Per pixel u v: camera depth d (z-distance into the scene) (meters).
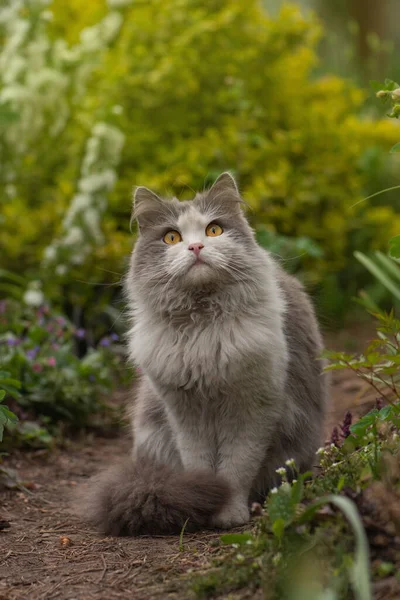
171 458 4.27
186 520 3.66
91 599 2.96
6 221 7.65
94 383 6.16
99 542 3.68
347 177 8.60
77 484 4.80
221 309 3.83
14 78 7.38
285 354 3.93
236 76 8.14
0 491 4.53
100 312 7.41
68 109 7.70
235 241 3.94
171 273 3.82
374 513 2.74
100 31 7.89
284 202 8.20
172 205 4.11
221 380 3.75
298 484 2.88
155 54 8.01
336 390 6.29
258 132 8.28
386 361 4.43
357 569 2.37
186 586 2.93
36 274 7.24
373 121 10.16
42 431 5.33
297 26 8.39
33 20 7.55
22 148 7.55
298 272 8.01
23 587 3.14
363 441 3.50
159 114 8.05
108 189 7.07
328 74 11.13
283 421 4.07
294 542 2.81
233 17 8.03
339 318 8.20
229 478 3.91
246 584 2.82
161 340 3.90
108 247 7.30
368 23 14.80
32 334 6.20
